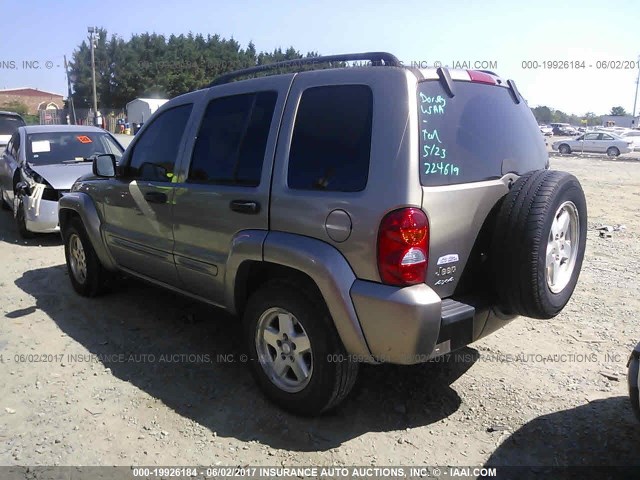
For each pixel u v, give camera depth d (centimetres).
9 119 1591
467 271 324
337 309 305
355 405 367
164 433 337
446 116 315
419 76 307
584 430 336
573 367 416
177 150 423
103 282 562
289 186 332
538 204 308
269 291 346
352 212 299
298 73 352
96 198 522
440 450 321
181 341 465
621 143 3244
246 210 351
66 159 873
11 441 330
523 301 316
